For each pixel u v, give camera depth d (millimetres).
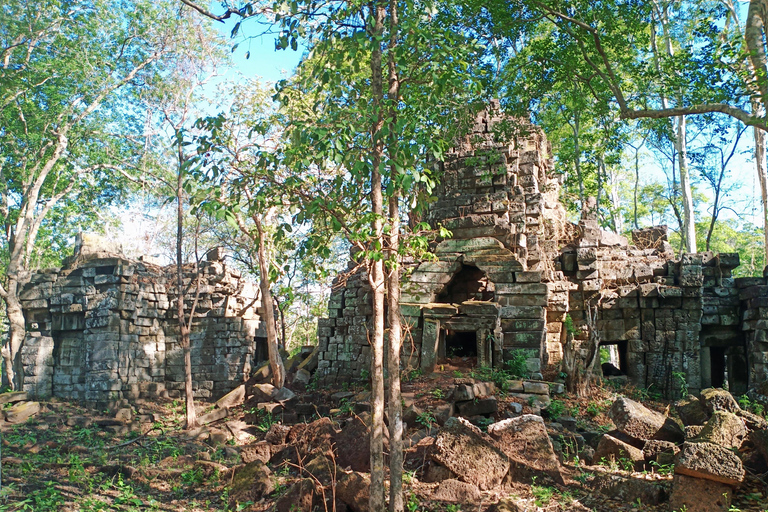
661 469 9820
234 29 8164
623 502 8734
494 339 16938
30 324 25656
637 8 14906
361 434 11641
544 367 18438
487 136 20203
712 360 21375
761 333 18312
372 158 8273
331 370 21078
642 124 17844
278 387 20578
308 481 9258
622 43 15375
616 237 22859
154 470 12203
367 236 7742
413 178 7945
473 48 8375
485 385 14711
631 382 19875
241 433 16766
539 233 19922
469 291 19172
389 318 8289
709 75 12758
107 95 28891
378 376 8039
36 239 35250
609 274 21047
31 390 24375
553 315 20344
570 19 13172
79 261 25781
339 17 8516
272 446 13031
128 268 24438
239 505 9945
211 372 24906
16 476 12336
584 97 21125
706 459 8047
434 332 17094
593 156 27547
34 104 26562
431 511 8641
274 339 21172
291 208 9078
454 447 9906
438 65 8062
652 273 20656
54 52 26641
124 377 23906
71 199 32156
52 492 10641
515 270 17828
